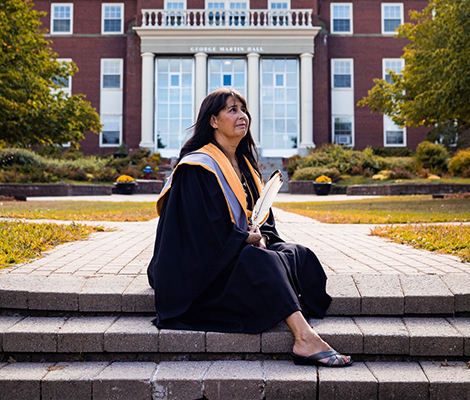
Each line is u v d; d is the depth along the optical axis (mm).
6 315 3197
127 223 8281
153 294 3154
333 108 33562
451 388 2504
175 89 31969
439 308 3125
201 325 2928
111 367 2750
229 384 2531
